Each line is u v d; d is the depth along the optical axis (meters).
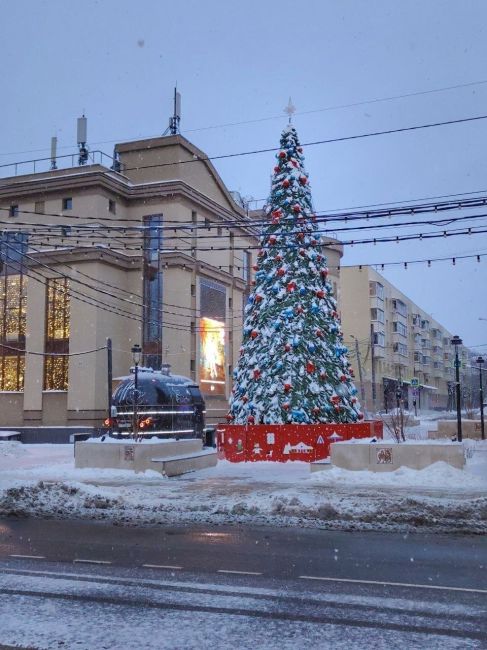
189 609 7.10
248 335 24.22
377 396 78.44
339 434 21.97
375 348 77.25
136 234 41.31
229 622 6.63
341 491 15.76
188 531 11.93
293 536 11.34
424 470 17.64
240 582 8.24
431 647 5.88
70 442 36.03
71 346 39.06
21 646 5.97
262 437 22.66
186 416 30.89
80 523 12.96
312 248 24.33
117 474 19.98
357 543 10.70
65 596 7.65
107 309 39.72
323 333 23.52
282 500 13.80
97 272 38.97
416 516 12.51
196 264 42.09
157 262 40.97
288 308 23.39
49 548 10.57
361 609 7.06
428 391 110.50
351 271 80.12
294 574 8.65
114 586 8.09
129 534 11.73
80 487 15.63
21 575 8.71
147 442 21.03
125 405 29.00
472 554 9.86
